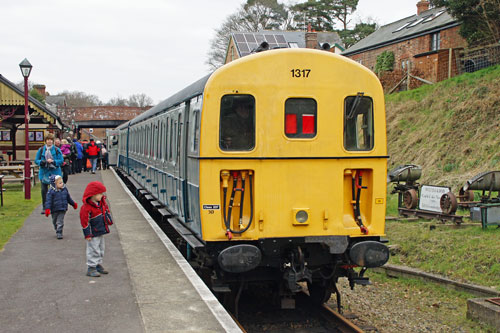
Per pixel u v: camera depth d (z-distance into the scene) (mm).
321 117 6660
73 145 25453
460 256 9477
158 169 11703
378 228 6816
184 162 7977
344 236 6664
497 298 7348
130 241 9219
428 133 19516
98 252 6938
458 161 16844
